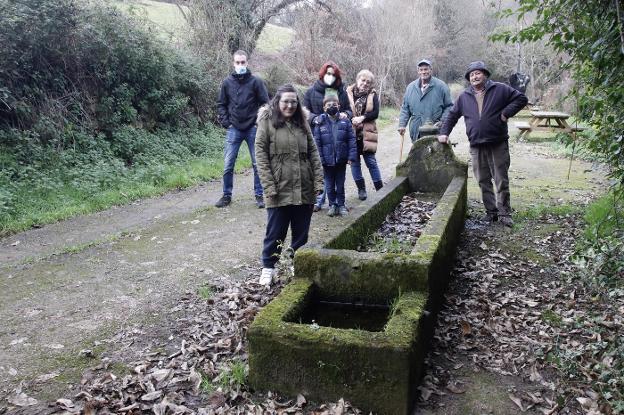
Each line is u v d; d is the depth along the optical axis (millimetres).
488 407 2812
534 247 5375
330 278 3395
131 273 4801
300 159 4199
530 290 4355
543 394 2947
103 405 2818
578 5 2834
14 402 2852
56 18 8695
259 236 5875
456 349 3385
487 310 3973
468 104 5941
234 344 3436
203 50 14523
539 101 22375
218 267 4926
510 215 6137
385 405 2646
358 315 3291
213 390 2934
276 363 2811
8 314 3963
